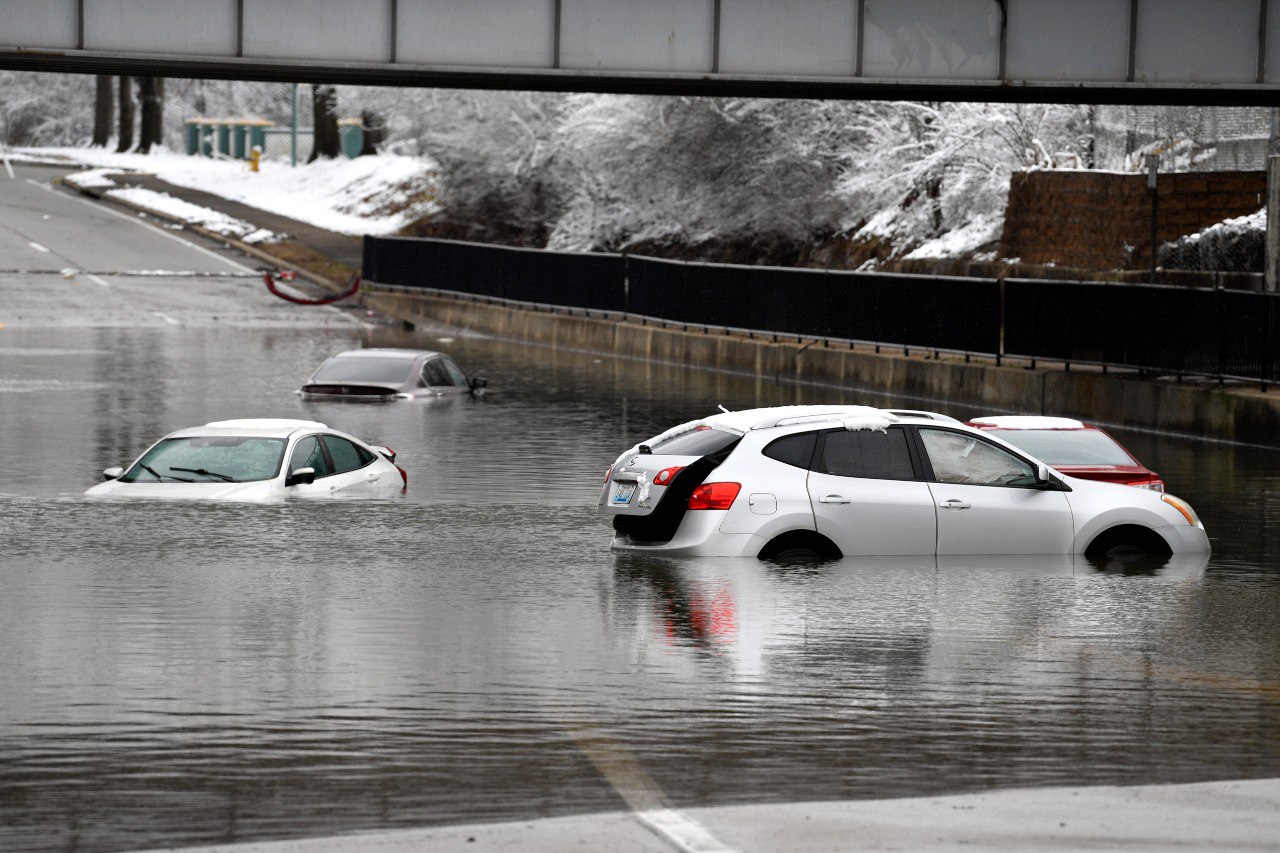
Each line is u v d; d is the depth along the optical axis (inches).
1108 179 3304.6
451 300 4338.1
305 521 1382.9
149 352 3346.5
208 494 1455.5
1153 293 2539.4
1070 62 2509.8
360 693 799.1
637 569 1154.7
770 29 2500.0
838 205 4618.6
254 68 2480.3
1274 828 600.1
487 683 821.9
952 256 3796.8
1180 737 732.7
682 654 890.7
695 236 4901.6
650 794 640.4
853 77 2498.8
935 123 4033.0
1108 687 826.2
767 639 930.7
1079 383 2618.1
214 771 668.7
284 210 6441.9
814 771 673.6
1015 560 1184.2
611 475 1240.2
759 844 576.1
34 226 5561.0
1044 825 601.3
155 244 5423.2
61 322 3890.3
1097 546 1212.5
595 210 5137.8
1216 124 3599.9
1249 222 3164.4
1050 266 3339.1
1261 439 2273.6
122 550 1224.2
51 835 587.8
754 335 3481.8
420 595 1062.4
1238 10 2493.8
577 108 5044.3
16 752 694.5
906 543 1175.0
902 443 1190.3
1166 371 2519.7
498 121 5472.4
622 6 2492.6
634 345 3678.6
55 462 1862.7
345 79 2632.9
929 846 576.1
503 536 1332.4
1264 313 2341.3
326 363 2684.5
